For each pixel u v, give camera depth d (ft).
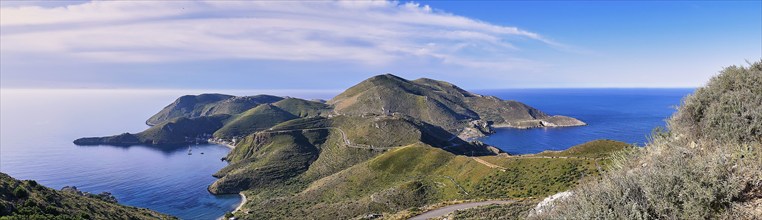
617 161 36.24
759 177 25.18
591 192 30.42
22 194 143.33
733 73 38.91
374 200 370.53
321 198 481.87
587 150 357.41
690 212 24.99
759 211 23.54
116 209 196.34
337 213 359.87
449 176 413.18
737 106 33.27
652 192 26.71
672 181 26.50
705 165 26.53
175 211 562.66
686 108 39.32
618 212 26.61
